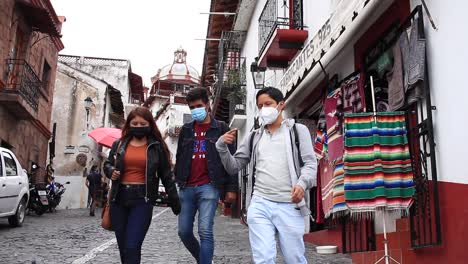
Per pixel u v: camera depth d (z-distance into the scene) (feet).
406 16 17.85
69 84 85.66
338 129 22.07
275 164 12.04
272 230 11.84
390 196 16.55
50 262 19.99
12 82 47.24
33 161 56.54
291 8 34.37
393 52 18.86
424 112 16.21
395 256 17.56
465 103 13.78
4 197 32.19
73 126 84.17
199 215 15.40
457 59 14.23
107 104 92.17
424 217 15.64
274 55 32.91
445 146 14.76
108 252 23.21
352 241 22.49
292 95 27.76
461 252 13.76
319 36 21.86
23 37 51.37
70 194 80.28
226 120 73.20
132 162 14.34
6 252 22.53
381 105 20.43
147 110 14.87
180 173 15.87
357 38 22.39
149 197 14.23
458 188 14.02
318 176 26.13
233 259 21.58
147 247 25.61
